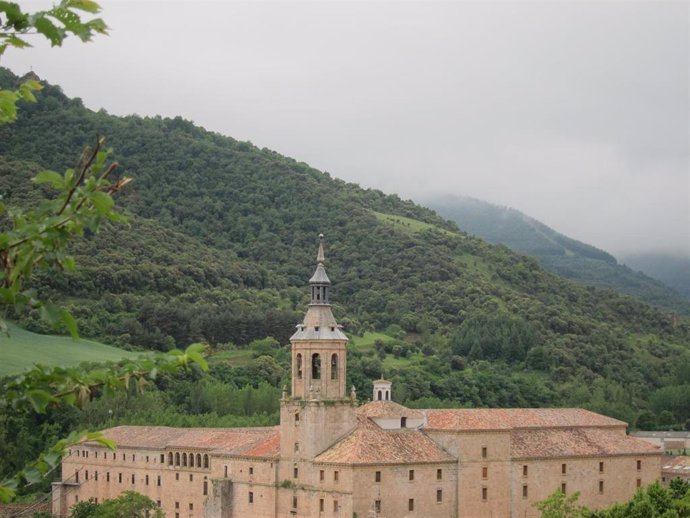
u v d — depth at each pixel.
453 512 178.12
